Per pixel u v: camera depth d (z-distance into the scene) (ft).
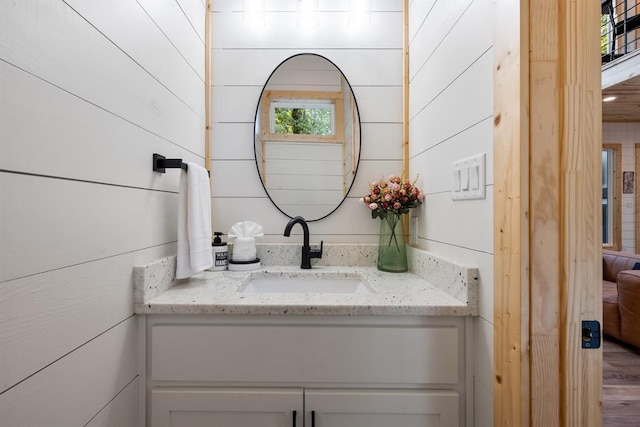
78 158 2.00
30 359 1.63
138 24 2.72
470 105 2.71
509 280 2.12
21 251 1.58
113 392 2.37
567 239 1.99
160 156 3.07
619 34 10.27
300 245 4.49
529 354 2.00
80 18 2.01
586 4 2.00
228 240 4.53
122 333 2.50
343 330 2.72
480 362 2.57
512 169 2.08
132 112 2.64
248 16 4.59
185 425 2.75
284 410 2.72
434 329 2.72
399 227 4.15
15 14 1.54
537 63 2.00
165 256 3.28
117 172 2.42
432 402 2.71
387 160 4.62
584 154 1.99
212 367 2.73
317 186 4.63
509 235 2.12
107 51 2.30
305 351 2.73
